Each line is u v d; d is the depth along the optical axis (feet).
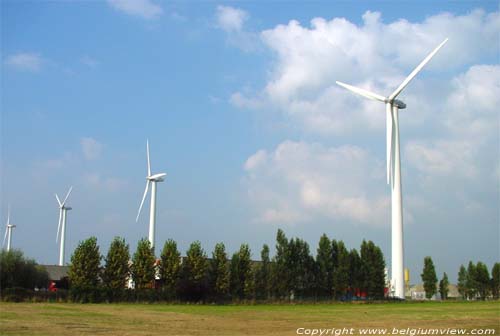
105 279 294.87
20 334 120.47
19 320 154.92
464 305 297.94
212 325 152.05
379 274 376.89
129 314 191.72
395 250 332.19
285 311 224.53
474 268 476.54
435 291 455.22
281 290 336.70
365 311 226.79
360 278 370.73
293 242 350.84
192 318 177.27
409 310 236.22
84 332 127.54
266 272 339.16
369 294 371.35
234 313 206.18
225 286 317.42
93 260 292.61
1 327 134.10
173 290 294.25
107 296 279.49
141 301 285.43
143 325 148.87
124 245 301.63
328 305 292.61
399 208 331.98
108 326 143.64
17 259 328.08
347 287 359.87
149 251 305.53
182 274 309.83
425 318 182.19
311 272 353.72
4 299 261.85
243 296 322.75
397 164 332.60
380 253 380.99
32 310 200.23
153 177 366.43
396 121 330.13
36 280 340.80
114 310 213.87
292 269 345.31
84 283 287.28
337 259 364.58
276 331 136.15
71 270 291.17
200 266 312.91
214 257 321.73
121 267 297.33
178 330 136.15
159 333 128.26
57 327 137.49
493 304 315.58
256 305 286.05
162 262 310.04
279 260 344.69
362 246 380.58
